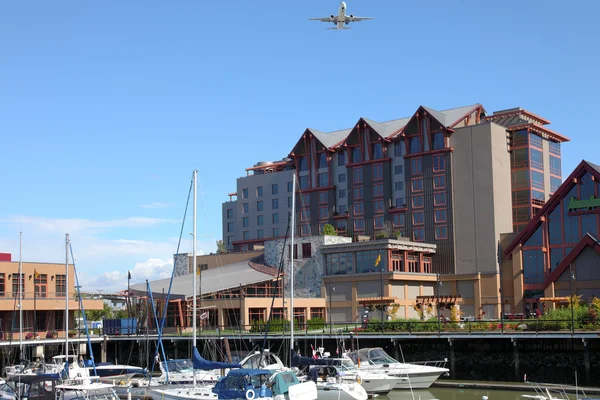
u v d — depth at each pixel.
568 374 57.12
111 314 147.00
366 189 115.19
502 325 61.00
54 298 88.31
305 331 76.06
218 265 116.50
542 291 90.62
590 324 60.31
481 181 103.44
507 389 54.91
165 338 78.06
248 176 145.25
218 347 74.31
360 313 94.38
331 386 48.09
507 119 114.50
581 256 85.69
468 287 101.00
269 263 106.19
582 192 88.81
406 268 97.75
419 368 55.50
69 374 56.16
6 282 86.44
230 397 43.56
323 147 121.75
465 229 103.62
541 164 113.12
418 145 110.19
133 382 55.19
